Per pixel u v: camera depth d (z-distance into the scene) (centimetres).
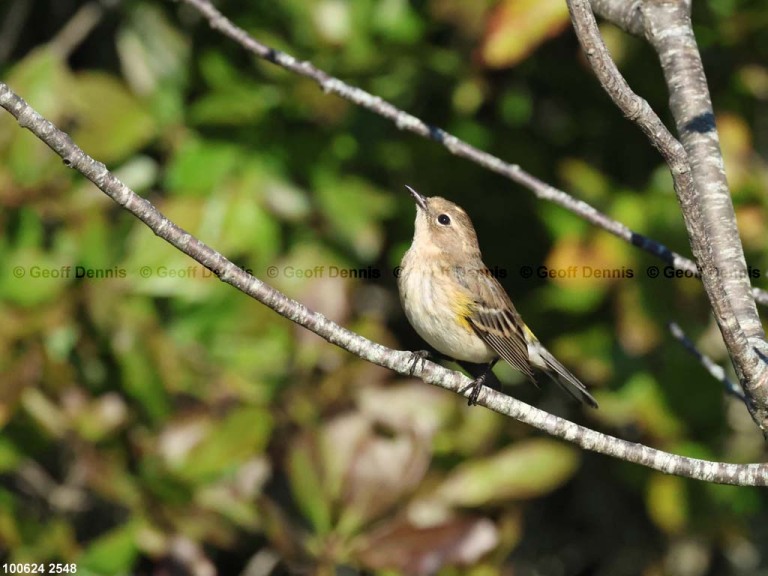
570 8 675
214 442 1115
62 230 1187
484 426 1180
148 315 1165
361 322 1191
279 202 1216
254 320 1181
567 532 1488
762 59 1281
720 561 1505
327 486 1100
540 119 1373
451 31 1293
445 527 1093
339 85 991
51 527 1145
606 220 948
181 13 1283
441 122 1330
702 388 1229
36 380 1141
